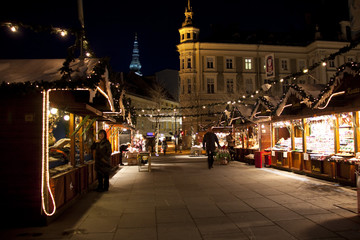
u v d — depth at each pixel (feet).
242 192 26.02
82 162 26.68
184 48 126.62
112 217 18.80
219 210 20.06
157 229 16.30
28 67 21.97
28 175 17.42
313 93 31.91
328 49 122.62
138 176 38.45
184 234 15.40
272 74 47.42
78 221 18.04
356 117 26.89
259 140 46.16
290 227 16.12
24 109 17.81
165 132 163.22
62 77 18.94
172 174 39.88
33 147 17.58
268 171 40.63
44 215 17.17
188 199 23.75
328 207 20.06
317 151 33.30
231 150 61.41
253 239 14.47
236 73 127.44
